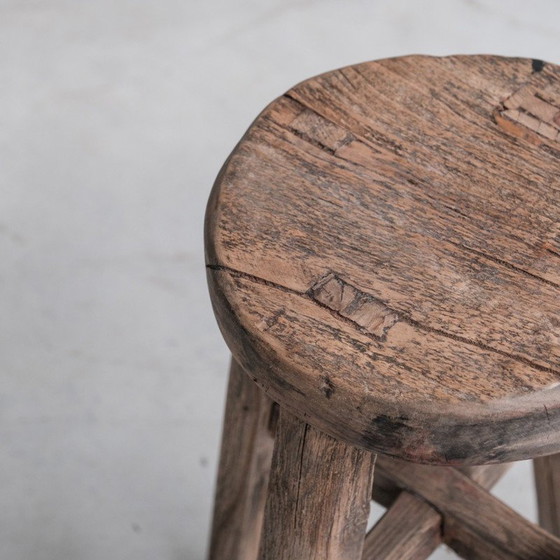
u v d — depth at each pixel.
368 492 1.29
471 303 1.20
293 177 1.29
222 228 1.24
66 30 2.73
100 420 1.90
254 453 1.50
